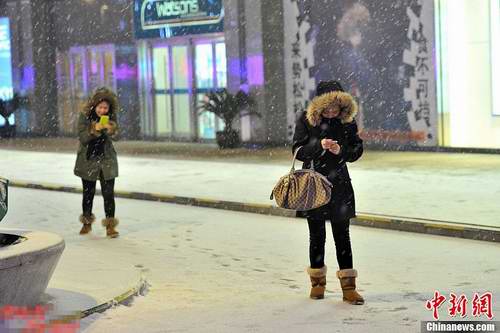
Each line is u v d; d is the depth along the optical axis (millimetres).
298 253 24859
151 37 65625
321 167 18766
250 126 58938
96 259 23016
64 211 34500
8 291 16547
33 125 74500
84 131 27781
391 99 52719
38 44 73625
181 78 64562
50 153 59438
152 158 53344
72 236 28484
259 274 22141
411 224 27625
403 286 20297
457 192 34000
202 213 32906
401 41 51906
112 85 69125
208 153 55312
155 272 22625
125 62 68000
